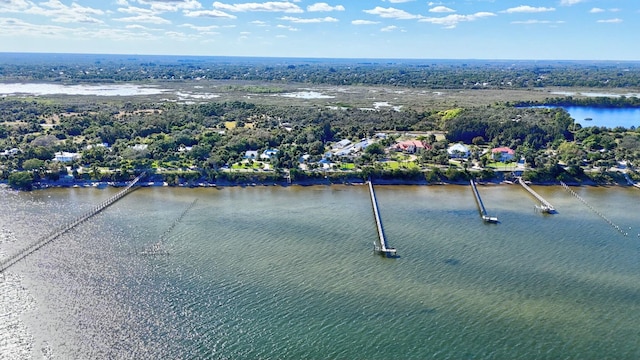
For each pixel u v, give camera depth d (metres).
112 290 95.75
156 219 136.88
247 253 114.81
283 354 78.31
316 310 90.75
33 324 83.94
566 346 82.69
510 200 160.62
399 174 179.75
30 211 141.12
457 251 118.56
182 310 89.38
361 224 136.12
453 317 89.88
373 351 79.69
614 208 153.25
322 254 115.31
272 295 95.56
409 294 97.50
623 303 96.31
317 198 160.62
